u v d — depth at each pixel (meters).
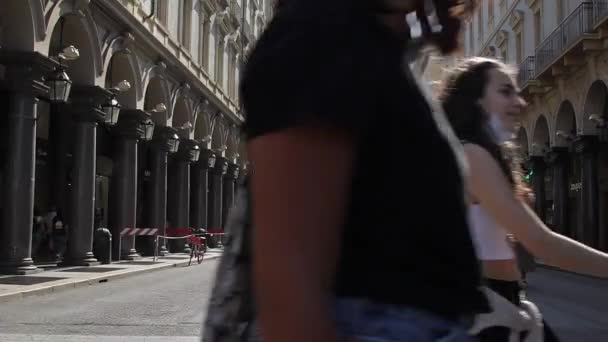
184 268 21.44
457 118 2.12
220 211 36.56
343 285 0.98
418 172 0.98
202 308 10.88
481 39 40.88
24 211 15.03
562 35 24.27
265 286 0.84
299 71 0.85
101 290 13.76
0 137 17.86
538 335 2.26
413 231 0.98
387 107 0.94
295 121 0.83
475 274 1.08
